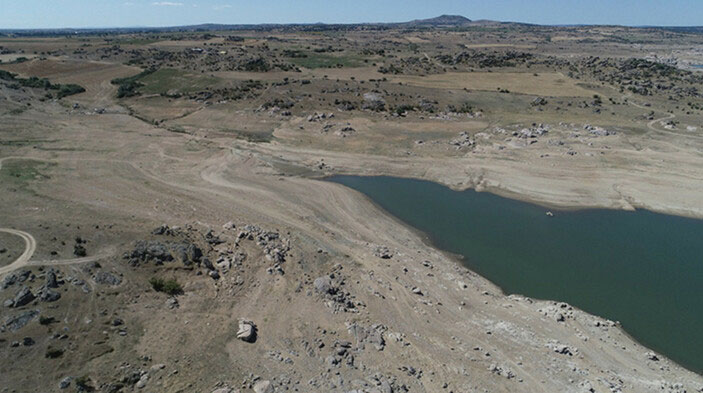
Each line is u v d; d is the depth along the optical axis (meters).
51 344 31.00
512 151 84.94
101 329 33.12
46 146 79.94
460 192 70.88
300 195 66.88
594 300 45.00
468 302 43.19
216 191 65.88
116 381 28.91
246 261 44.81
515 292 46.31
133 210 55.00
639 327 41.09
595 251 53.91
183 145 86.38
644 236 57.34
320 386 30.62
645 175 73.50
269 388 29.75
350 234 55.72
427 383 32.19
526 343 37.47
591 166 77.38
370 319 38.84
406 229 58.75
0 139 80.94
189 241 46.16
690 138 88.00
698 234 57.72
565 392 32.28
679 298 45.19
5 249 40.12
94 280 37.41
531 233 58.22
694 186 69.31
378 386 31.05
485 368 34.25
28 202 54.28
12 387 27.47
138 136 90.69
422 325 38.97
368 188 72.00
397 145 89.75
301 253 48.28
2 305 33.28
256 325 36.28
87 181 65.00
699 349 38.47
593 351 37.12
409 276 46.78
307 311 38.69
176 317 35.88
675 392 32.75
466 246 55.00
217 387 29.48
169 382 29.41
